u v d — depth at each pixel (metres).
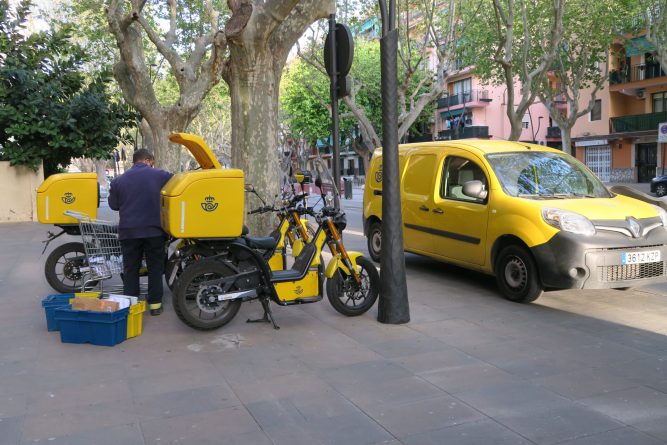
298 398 3.92
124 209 5.87
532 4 20.52
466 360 4.62
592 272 5.89
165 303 6.55
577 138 38.47
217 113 45.56
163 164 14.16
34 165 17.30
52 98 16.80
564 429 3.43
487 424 3.50
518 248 6.36
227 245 5.44
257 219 8.27
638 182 35.66
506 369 4.41
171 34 15.22
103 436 3.40
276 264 6.48
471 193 6.60
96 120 16.95
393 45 5.40
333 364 4.57
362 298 6.27
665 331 5.34
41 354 4.85
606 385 4.08
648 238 6.10
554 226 6.04
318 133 40.09
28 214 17.81
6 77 15.91
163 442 3.33
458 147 7.52
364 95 34.53
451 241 7.36
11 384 4.20
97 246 6.34
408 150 8.49
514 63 23.41
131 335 5.28
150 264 6.00
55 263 6.89
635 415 3.60
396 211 5.59
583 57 25.03
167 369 4.49
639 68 34.38
